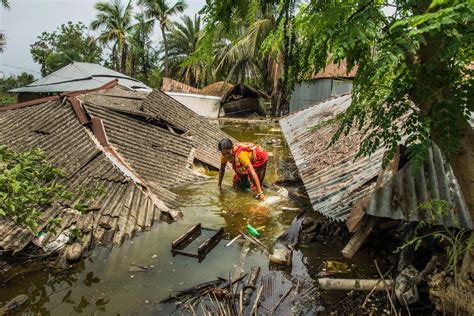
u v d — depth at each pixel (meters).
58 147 6.21
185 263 3.87
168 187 6.56
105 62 36.97
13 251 3.62
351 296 3.18
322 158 5.89
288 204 5.71
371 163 4.59
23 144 6.07
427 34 1.46
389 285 3.14
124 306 3.11
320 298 3.19
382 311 2.95
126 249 4.12
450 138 1.58
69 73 19.39
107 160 6.09
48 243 3.93
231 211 5.43
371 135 2.08
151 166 6.95
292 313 2.99
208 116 22.59
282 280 3.53
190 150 8.34
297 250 4.15
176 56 33.69
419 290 2.92
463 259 2.48
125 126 7.70
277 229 4.80
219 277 3.56
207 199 5.96
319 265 3.80
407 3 1.34
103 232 4.32
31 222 3.77
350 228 3.39
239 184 6.47
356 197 3.94
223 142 5.89
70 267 3.69
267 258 4.00
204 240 4.39
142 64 37.22
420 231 3.52
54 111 7.52
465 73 1.57
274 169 8.45
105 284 3.43
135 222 4.71
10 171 4.18
